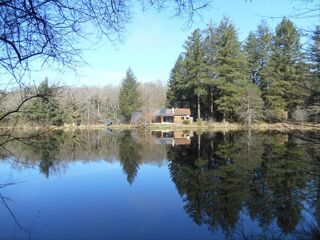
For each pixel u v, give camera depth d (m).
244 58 49.34
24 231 9.92
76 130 53.00
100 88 82.88
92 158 24.28
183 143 32.34
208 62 52.97
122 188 15.48
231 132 41.12
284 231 9.56
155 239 9.52
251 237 9.27
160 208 12.39
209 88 54.97
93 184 16.23
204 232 9.93
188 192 14.54
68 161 22.62
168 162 22.45
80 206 12.53
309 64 5.16
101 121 63.91
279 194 13.34
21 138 4.26
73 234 9.77
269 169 17.81
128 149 29.11
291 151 22.08
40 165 20.27
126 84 68.56
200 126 52.84
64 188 15.20
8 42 3.13
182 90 59.50
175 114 62.09
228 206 12.39
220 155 23.64
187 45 54.56
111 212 11.90
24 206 12.33
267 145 25.53
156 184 16.16
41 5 3.14
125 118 67.38
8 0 3.03
